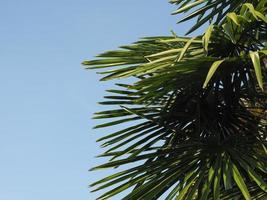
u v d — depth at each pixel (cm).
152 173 425
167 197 441
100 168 433
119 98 469
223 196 443
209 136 445
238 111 473
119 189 429
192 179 410
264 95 469
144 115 457
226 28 423
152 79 416
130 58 469
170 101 463
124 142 465
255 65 387
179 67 411
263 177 445
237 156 414
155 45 471
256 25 434
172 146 452
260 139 455
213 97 465
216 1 501
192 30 496
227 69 434
